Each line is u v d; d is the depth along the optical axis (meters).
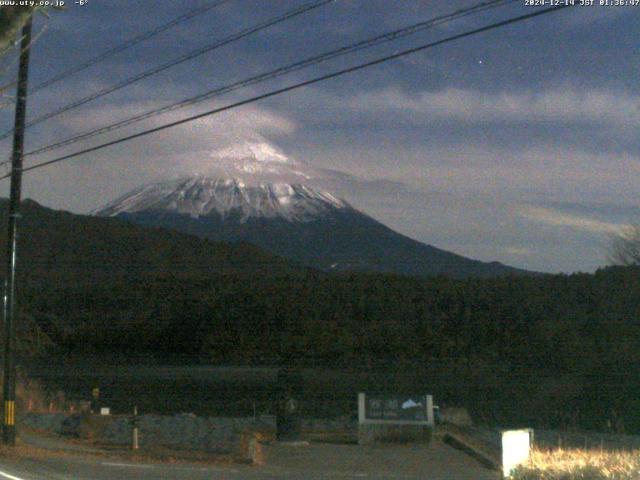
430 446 23.23
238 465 18.77
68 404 31.86
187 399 35.97
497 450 21.52
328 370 44.84
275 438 24.20
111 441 23.36
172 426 25.09
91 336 53.81
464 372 41.84
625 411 31.55
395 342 47.00
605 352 38.28
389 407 23.75
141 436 23.84
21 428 24.20
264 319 52.16
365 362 46.19
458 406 34.59
